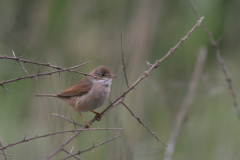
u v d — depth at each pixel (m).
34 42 12.48
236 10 12.77
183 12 13.45
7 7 13.08
